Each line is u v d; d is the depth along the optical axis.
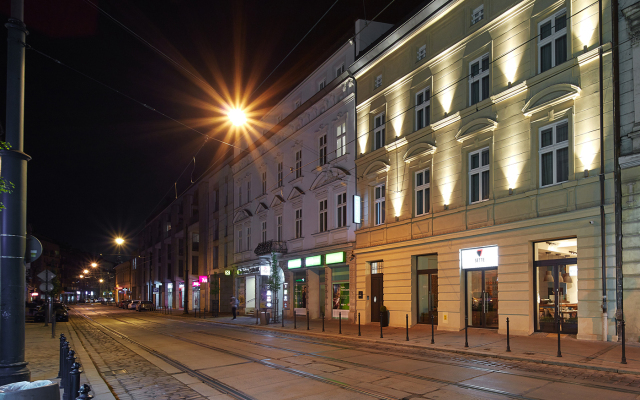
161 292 68.50
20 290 7.99
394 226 21.72
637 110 12.61
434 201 19.33
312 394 8.01
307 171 30.09
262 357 12.50
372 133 24.19
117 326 28.16
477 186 17.58
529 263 15.18
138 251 94.56
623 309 12.38
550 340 13.51
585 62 13.80
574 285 13.98
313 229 29.00
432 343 13.91
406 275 20.70
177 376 10.08
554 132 14.75
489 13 17.23
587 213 13.34
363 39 26.02
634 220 12.33
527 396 7.44
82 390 4.65
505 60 16.44
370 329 20.09
